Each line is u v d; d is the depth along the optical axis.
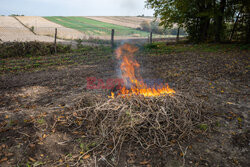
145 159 2.69
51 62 8.73
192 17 17.14
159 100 3.57
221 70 7.69
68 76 6.59
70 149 2.87
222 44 15.60
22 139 3.03
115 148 2.84
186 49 14.15
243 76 6.80
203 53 12.27
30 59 9.19
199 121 3.59
